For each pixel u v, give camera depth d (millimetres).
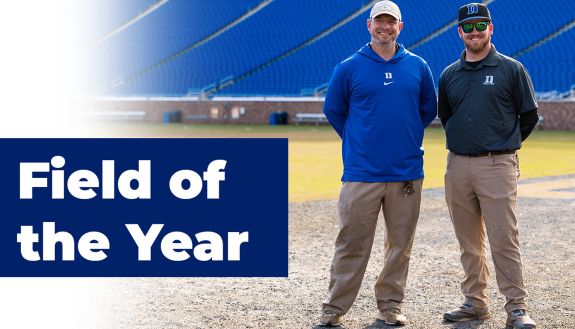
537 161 21906
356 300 6984
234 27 54781
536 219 11828
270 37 52656
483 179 6086
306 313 6531
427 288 7422
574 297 7051
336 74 6121
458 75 6156
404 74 5961
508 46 43656
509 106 6059
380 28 5883
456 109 6172
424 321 6289
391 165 5977
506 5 46969
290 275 8031
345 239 6105
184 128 40219
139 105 49062
